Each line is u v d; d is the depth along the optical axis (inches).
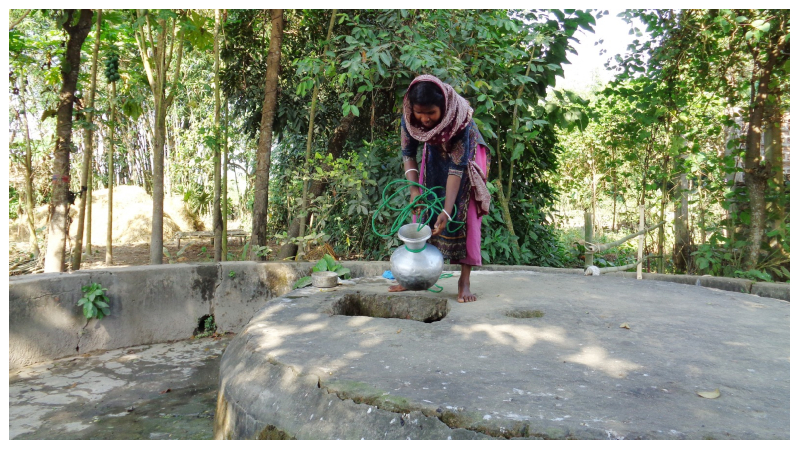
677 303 141.1
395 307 150.0
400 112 243.1
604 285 166.2
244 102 276.8
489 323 120.7
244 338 116.5
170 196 507.2
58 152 184.1
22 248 349.1
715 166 241.4
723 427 69.2
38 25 337.7
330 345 107.1
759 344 105.3
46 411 120.5
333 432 79.2
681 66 245.1
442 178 139.3
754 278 212.4
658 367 92.2
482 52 219.1
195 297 183.9
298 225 258.8
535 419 71.6
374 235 264.8
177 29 247.9
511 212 258.8
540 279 177.5
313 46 271.4
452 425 73.0
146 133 522.3
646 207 294.7
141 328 173.5
